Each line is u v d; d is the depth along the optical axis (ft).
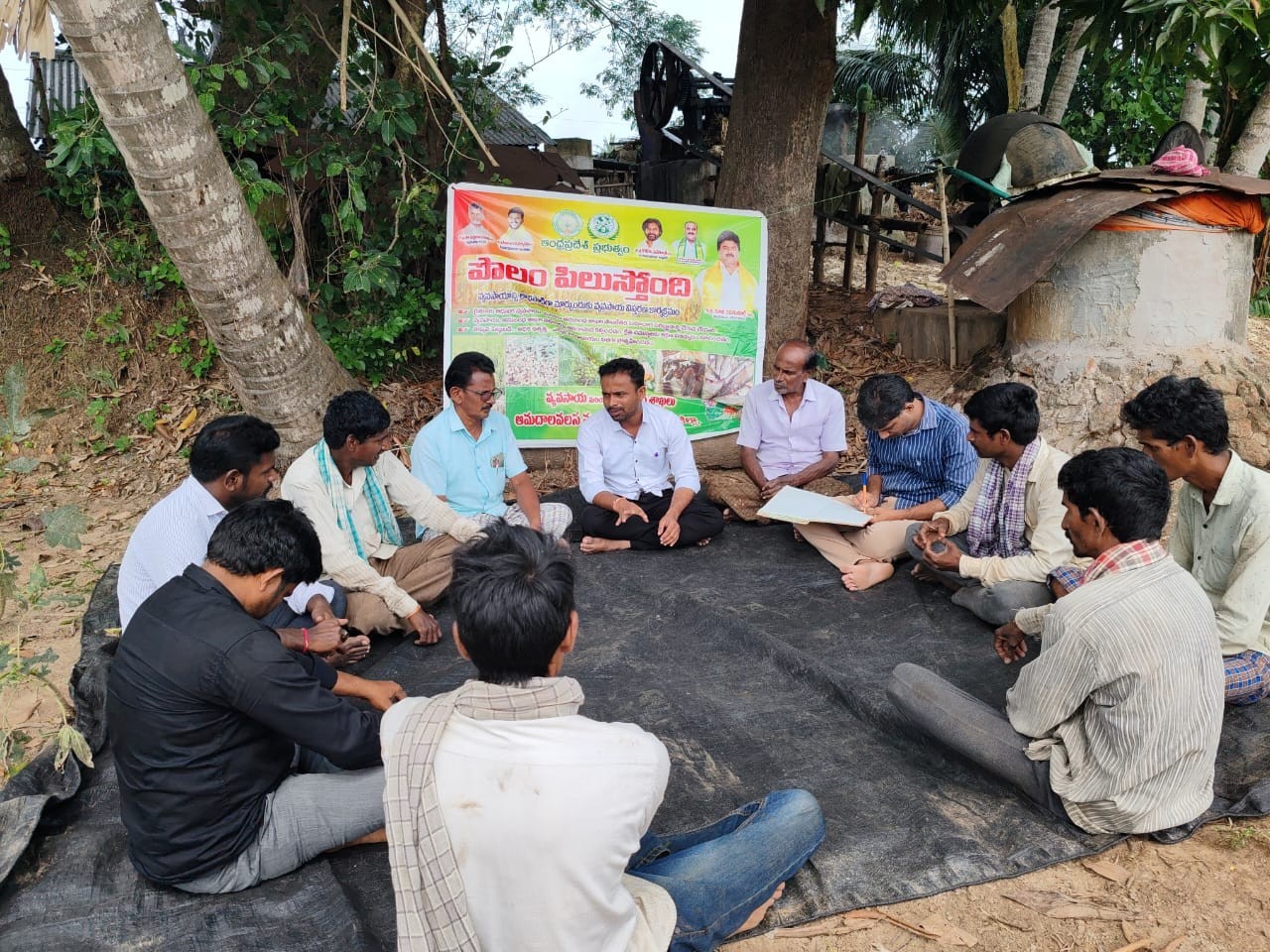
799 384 16.14
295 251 21.70
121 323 21.91
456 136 21.22
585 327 18.92
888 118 43.45
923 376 22.67
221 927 7.29
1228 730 9.87
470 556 5.67
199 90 18.37
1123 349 19.16
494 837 5.00
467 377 13.75
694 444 20.03
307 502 11.86
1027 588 11.87
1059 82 33.86
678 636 12.60
